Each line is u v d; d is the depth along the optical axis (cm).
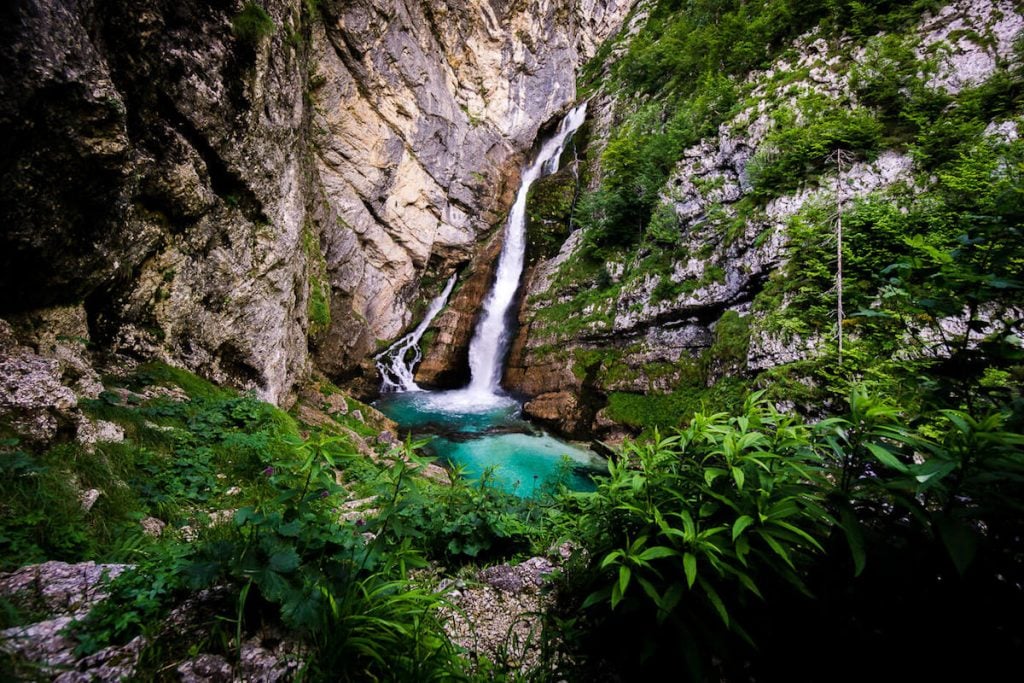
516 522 403
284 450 597
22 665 173
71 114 438
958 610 153
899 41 1196
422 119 1938
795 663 181
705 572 181
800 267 1049
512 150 2542
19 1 388
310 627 181
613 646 227
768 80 1491
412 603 212
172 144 667
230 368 825
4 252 429
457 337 1997
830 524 182
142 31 614
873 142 1076
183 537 354
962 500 167
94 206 502
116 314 629
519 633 263
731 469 185
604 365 1514
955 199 621
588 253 1875
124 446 439
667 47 2278
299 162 1273
